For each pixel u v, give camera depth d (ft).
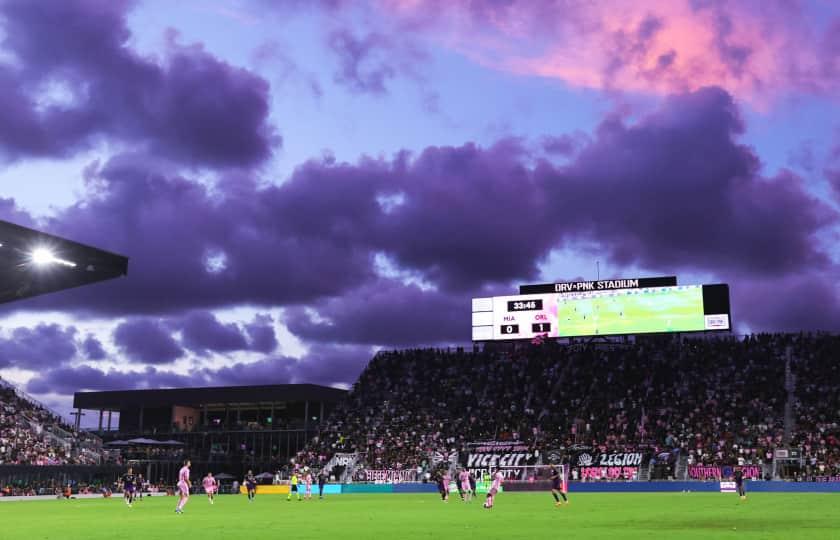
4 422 297.33
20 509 177.06
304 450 347.56
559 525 100.83
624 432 308.19
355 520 119.14
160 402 437.58
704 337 359.46
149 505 199.31
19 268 80.94
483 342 368.68
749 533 83.87
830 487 240.73
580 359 367.04
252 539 83.82
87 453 321.32
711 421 303.27
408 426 345.92
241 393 426.92
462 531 92.02
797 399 306.35
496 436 323.57
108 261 81.76
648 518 113.50
